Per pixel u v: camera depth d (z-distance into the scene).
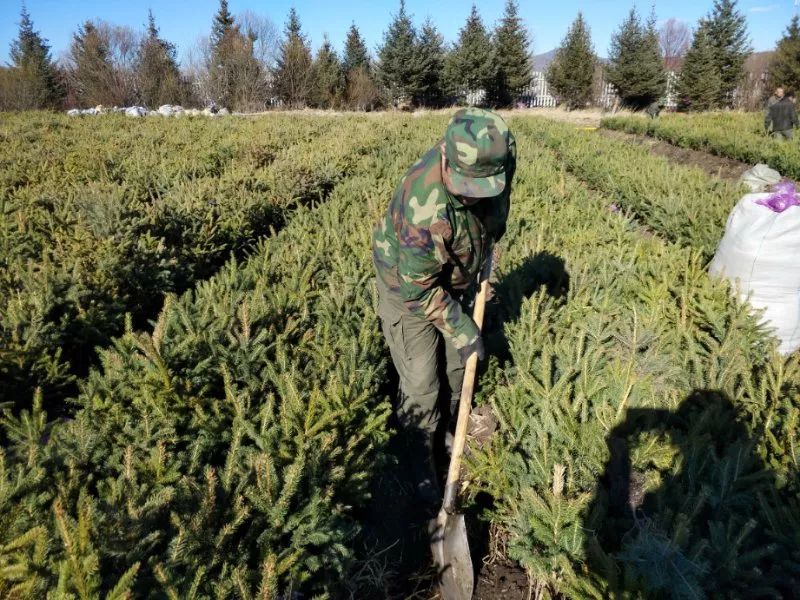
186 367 2.94
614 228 5.93
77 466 2.43
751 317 3.71
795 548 2.21
